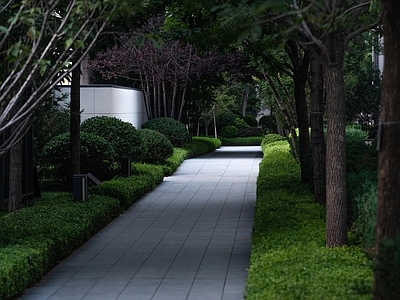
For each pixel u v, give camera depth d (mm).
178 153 28453
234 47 14055
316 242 8312
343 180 8172
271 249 8094
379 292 4961
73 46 8367
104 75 30984
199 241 11438
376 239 5305
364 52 18609
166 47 29766
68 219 11078
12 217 10914
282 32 6109
